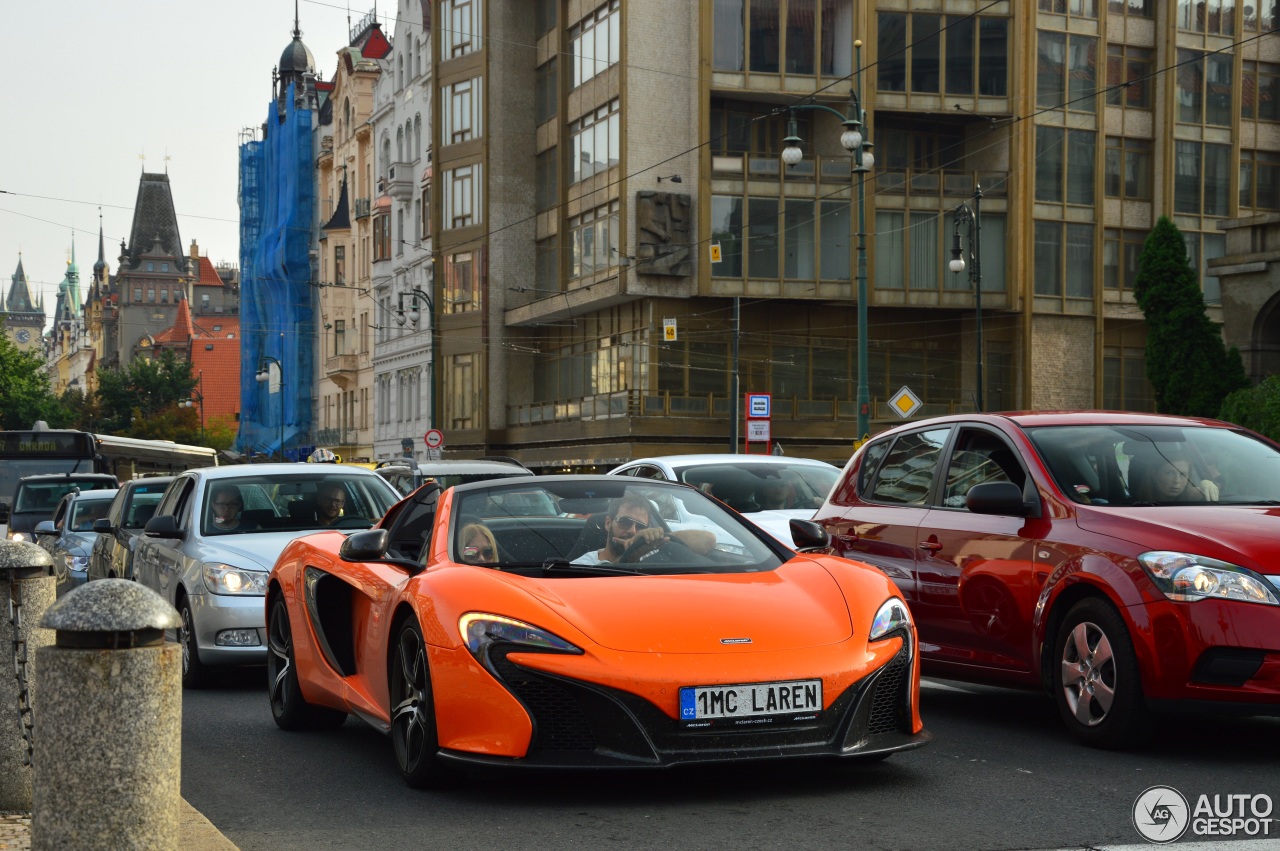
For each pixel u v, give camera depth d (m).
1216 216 51.12
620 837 5.31
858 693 5.76
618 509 6.85
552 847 5.19
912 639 6.14
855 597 6.14
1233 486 7.74
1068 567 7.22
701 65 46.72
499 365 57.66
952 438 8.71
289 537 11.12
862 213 29.14
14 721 5.61
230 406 142.00
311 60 99.62
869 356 48.75
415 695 6.23
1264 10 52.00
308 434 88.44
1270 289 31.17
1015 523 7.77
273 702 8.62
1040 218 48.41
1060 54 48.59
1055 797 5.90
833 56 47.34
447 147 59.97
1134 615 6.77
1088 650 7.11
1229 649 6.47
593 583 6.14
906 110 47.41
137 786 3.99
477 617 5.82
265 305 93.94
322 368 85.25
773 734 5.62
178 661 4.11
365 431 78.25
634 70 47.34
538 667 5.60
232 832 5.62
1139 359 50.47
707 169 46.81
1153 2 50.41
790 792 6.03
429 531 7.38
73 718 3.96
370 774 6.84
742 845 5.14
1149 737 6.89
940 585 8.18
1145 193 50.50
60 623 4.01
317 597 7.74
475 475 21.03
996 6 47.81
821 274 47.34
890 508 8.93
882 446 9.41
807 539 7.25
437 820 5.70
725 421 47.91
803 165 47.38
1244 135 51.75
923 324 49.19
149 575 11.88
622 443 47.59
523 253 57.97
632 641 5.66
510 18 57.84
